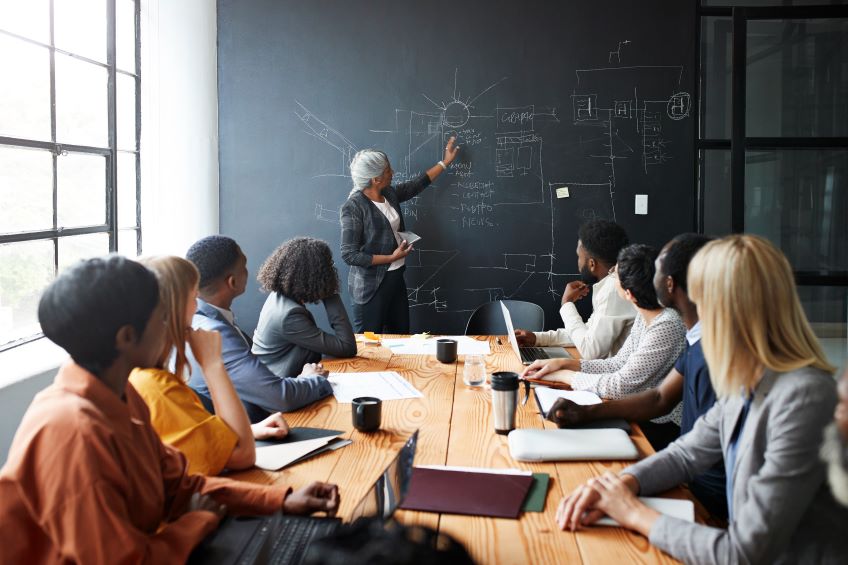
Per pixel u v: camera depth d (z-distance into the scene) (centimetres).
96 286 116
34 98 324
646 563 125
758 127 445
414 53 457
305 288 276
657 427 243
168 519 146
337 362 282
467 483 157
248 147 467
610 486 144
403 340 331
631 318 284
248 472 167
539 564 125
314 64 461
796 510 123
